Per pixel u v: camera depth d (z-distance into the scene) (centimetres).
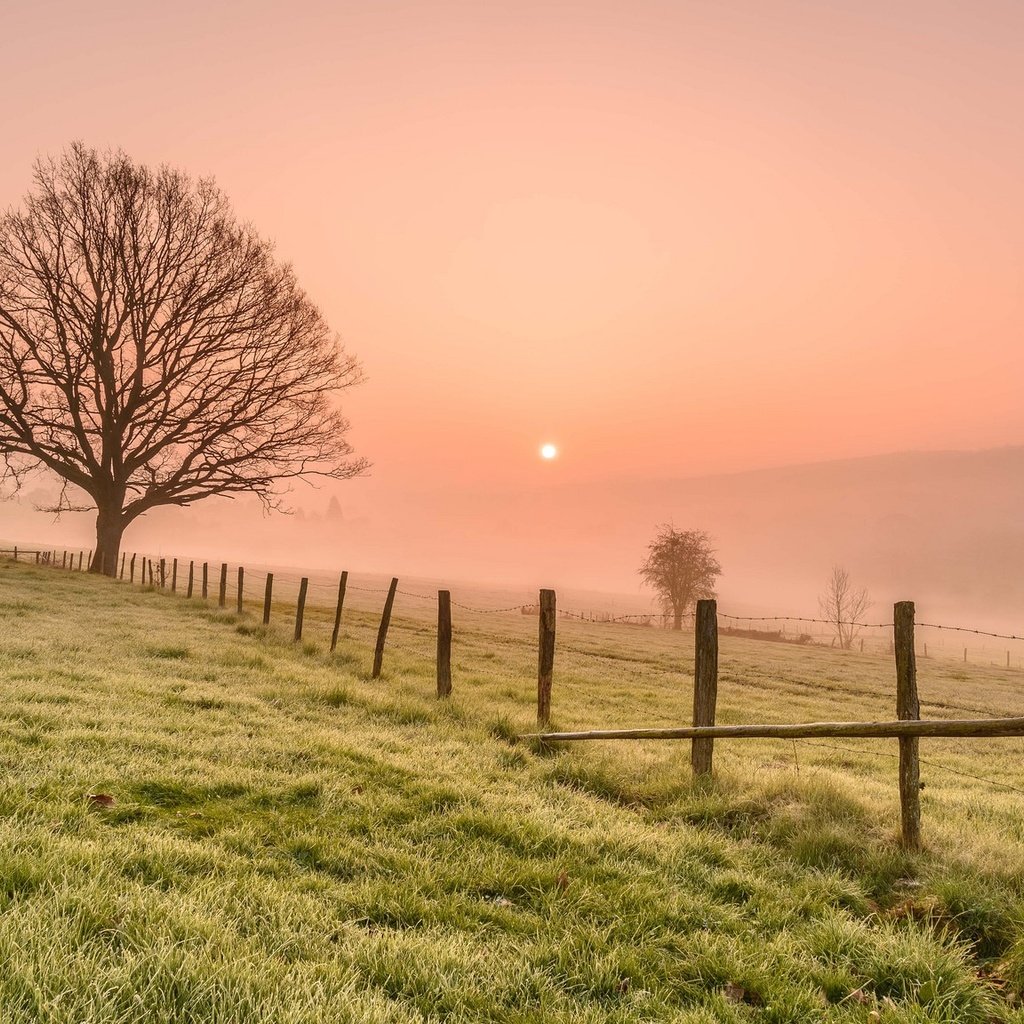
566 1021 332
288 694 1112
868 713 2022
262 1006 297
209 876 440
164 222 3347
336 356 3709
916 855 576
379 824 583
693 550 7950
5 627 1562
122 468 3566
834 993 388
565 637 4047
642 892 482
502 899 470
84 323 3312
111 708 881
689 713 1641
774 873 554
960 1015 364
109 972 300
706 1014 345
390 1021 310
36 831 454
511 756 865
